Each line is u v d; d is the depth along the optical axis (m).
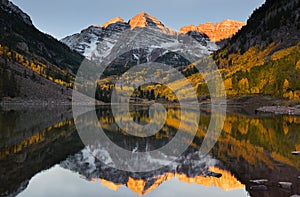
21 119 46.66
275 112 67.31
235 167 14.45
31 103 114.56
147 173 13.77
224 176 12.95
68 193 10.91
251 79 120.31
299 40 157.12
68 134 28.23
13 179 12.77
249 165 14.78
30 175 13.43
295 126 35.38
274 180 11.95
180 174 13.52
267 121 42.94
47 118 49.75
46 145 21.92
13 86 115.06
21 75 138.75
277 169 13.80
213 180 12.45
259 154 17.73
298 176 12.49
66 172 14.01
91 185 11.98
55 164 15.63
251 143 22.31
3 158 17.12
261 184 11.48
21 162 16.09
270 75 111.81
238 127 34.59
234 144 21.94
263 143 22.31
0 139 24.88
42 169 14.57
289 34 171.62
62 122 41.91
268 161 15.65
